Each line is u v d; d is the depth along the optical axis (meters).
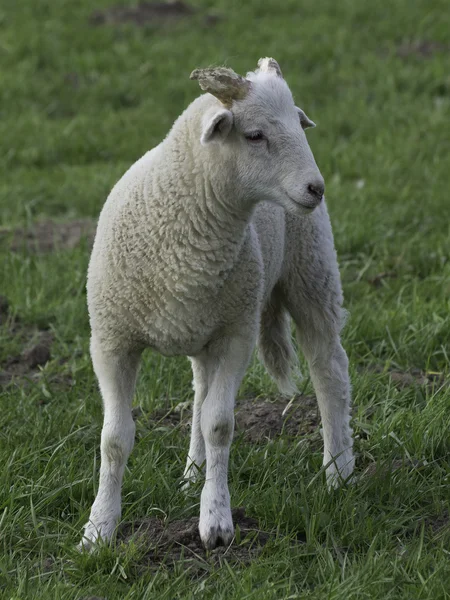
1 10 41.75
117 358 12.10
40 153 29.23
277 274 13.51
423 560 11.19
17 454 13.39
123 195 12.08
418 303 18.72
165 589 10.70
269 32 38.91
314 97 32.97
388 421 14.51
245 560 11.45
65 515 12.63
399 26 39.50
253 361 16.67
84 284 19.81
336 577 10.88
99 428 14.34
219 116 11.09
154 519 12.20
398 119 30.75
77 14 41.62
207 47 37.16
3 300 19.25
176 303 11.75
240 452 13.87
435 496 12.66
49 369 16.81
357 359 17.00
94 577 11.05
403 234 22.45
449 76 33.72
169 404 15.72
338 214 23.23
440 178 25.86
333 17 41.41
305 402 15.60
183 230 11.59
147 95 33.91
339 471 13.41
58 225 23.83
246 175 11.48
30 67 35.53
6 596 10.72
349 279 20.47
